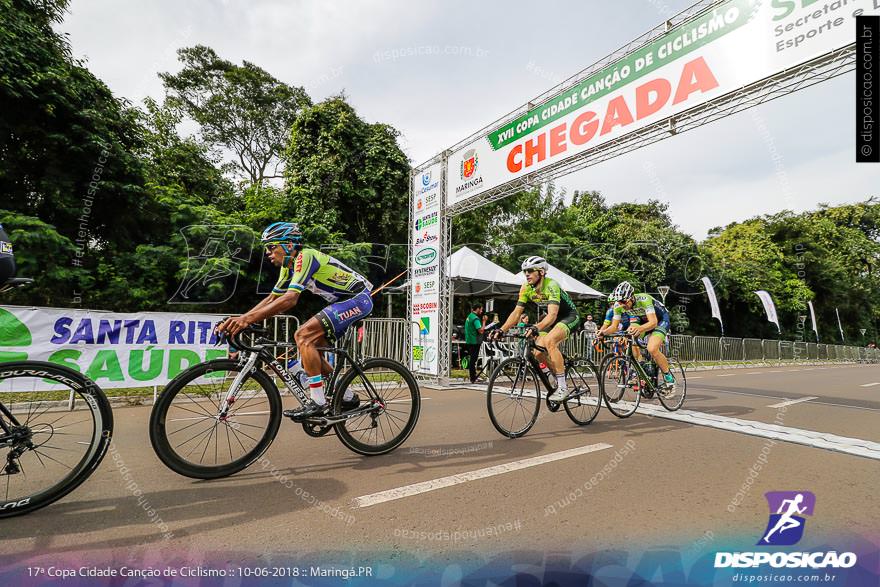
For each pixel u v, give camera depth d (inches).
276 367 115.1
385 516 87.2
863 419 189.6
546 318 159.5
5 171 312.5
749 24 177.6
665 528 83.4
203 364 106.8
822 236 1331.2
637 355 202.8
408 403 141.3
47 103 315.0
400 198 500.4
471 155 298.2
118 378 209.6
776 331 1037.2
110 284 347.9
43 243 310.5
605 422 178.1
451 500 95.3
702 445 141.2
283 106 609.6
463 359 425.4
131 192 361.4
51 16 354.6
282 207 472.7
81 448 112.7
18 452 89.9
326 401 119.4
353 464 119.7
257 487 102.2
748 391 295.7
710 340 632.4
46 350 194.9
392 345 320.2
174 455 102.3
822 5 158.1
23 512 85.9
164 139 503.2
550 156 253.0
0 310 186.5
